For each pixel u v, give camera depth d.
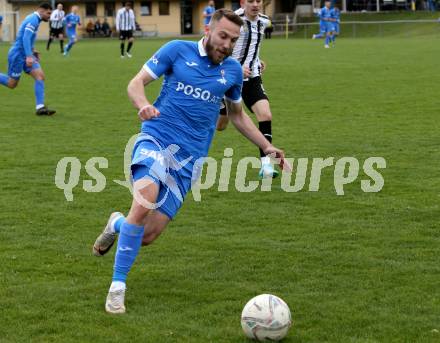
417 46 94.62
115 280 13.08
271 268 15.22
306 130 31.75
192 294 13.81
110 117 36.09
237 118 14.66
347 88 47.59
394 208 19.73
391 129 31.72
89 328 12.28
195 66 13.70
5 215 19.17
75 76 58.38
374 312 12.95
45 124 33.81
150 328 12.30
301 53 84.56
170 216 13.73
